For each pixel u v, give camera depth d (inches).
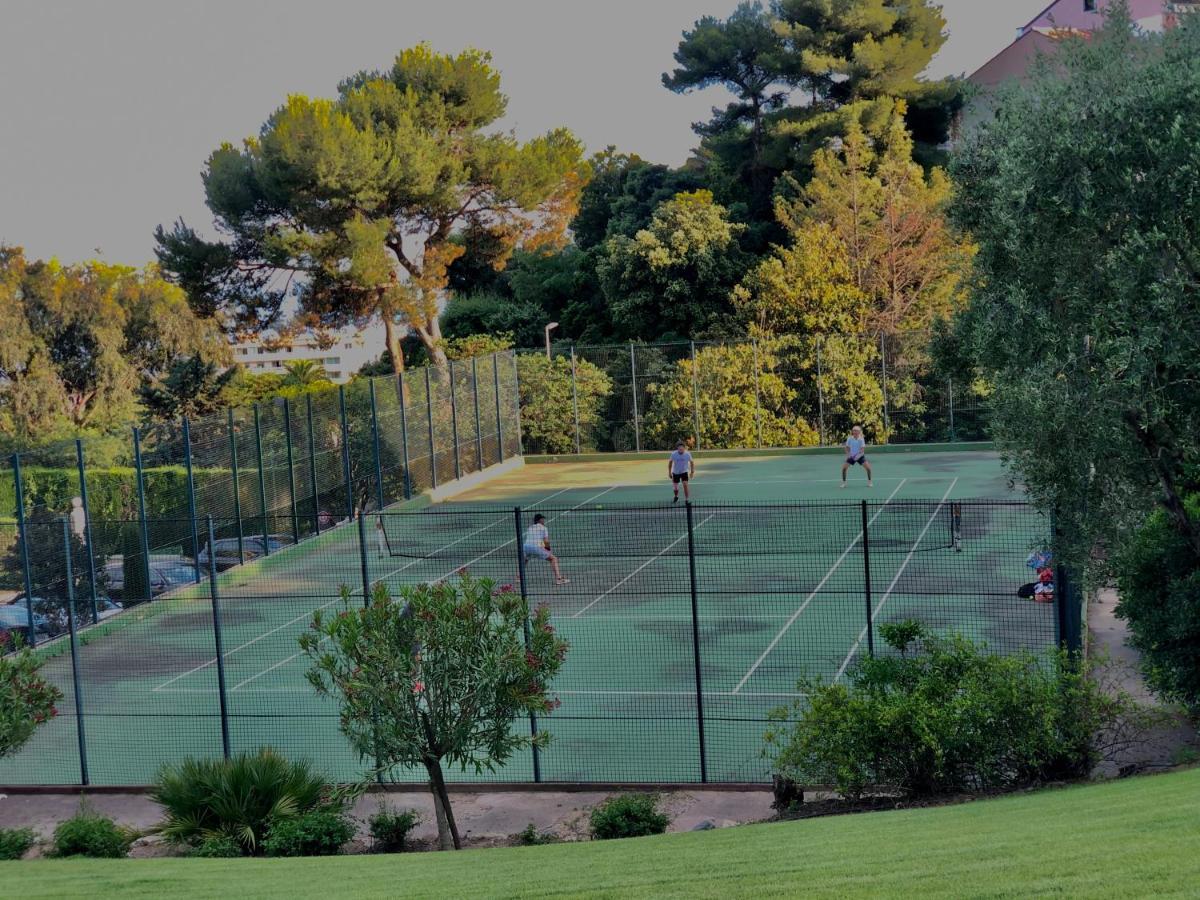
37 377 1877.5
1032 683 434.0
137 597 939.3
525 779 546.0
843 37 2324.1
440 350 1927.9
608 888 273.9
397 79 1830.7
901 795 441.1
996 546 943.7
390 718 431.8
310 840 438.6
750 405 1691.7
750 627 759.7
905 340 1644.9
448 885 298.0
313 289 1769.2
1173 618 462.3
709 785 517.7
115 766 601.9
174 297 2124.8
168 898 295.6
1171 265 408.5
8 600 839.1
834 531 1052.5
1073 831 280.7
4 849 464.1
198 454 1032.2
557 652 446.6
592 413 1738.4
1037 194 416.5
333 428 1230.3
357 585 963.3
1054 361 411.2
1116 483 431.5
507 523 1213.7
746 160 2458.2
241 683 722.8
